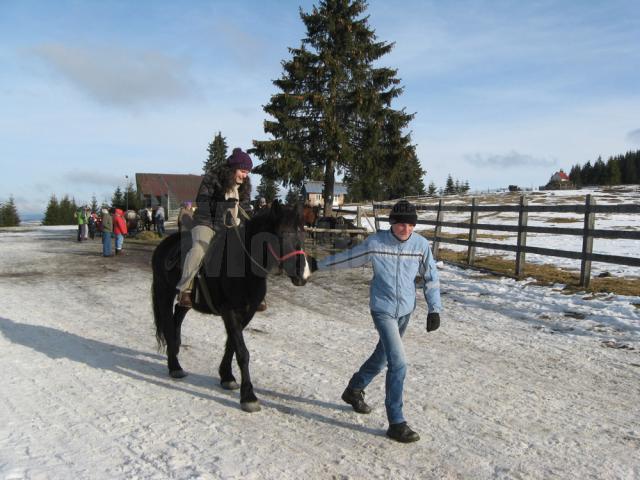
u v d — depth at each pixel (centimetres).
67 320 806
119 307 915
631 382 541
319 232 1847
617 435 418
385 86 2531
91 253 1862
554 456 381
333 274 1303
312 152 2488
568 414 458
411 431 399
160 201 6103
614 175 9550
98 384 520
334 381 535
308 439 403
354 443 397
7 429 412
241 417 443
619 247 1611
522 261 1121
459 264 1323
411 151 2506
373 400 484
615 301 862
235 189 509
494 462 371
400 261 409
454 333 734
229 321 462
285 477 345
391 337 400
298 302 968
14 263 1563
